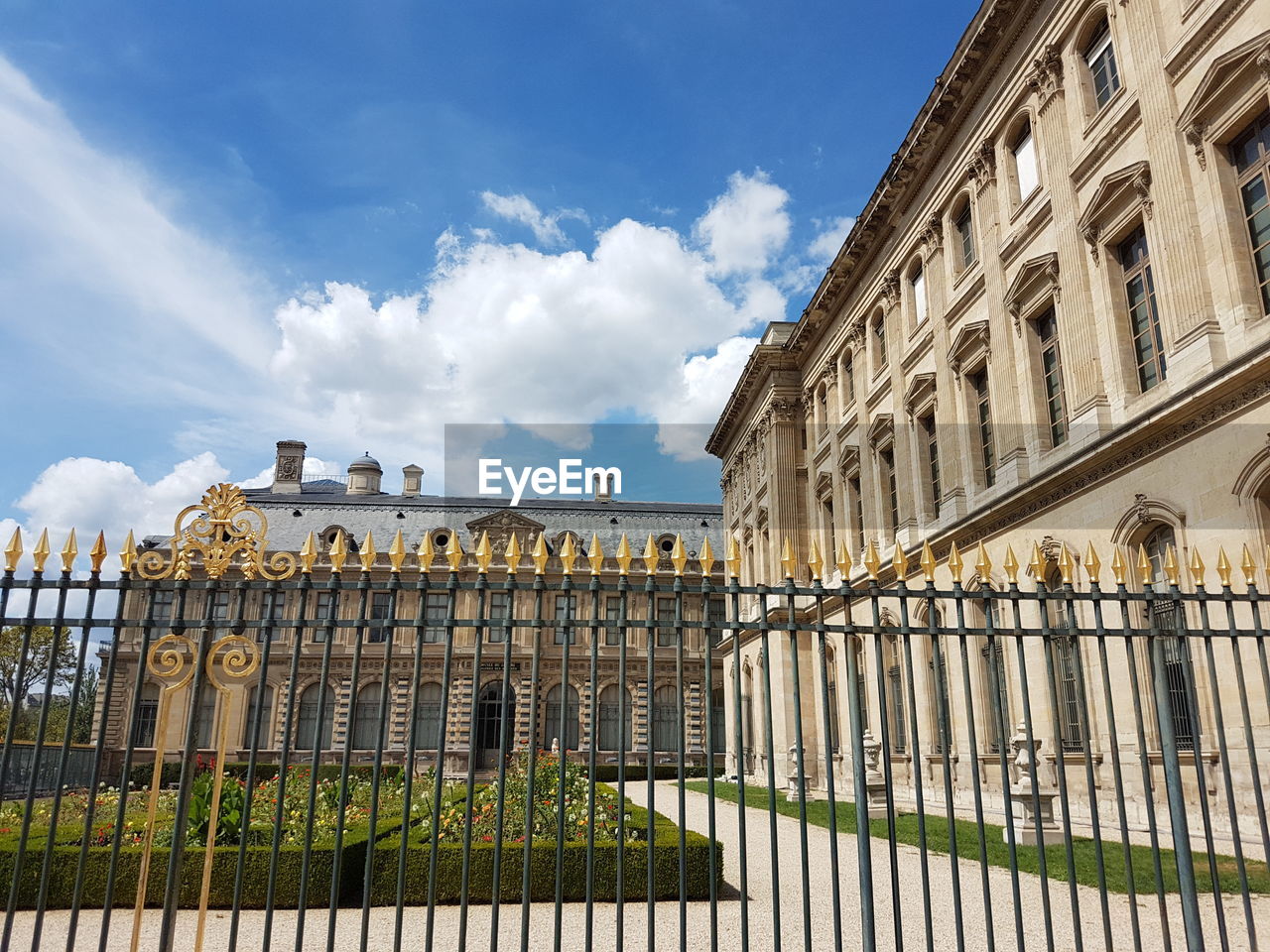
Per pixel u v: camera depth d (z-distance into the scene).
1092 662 18.14
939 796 24.41
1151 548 16.86
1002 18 23.27
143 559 5.63
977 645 22.78
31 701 39.03
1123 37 18.80
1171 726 6.29
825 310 37.56
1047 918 5.70
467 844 5.51
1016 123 23.47
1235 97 15.58
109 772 45.78
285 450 64.88
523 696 52.16
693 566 55.97
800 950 8.34
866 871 5.82
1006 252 23.20
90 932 9.17
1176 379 16.38
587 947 5.38
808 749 35.25
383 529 58.22
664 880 10.95
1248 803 13.95
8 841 11.39
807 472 40.59
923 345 28.27
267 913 5.24
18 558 5.50
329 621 5.64
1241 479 14.19
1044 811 16.17
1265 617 13.53
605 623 5.76
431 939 5.24
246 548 5.71
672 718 53.62
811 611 36.47
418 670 5.60
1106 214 19.08
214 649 5.57
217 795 5.44
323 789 17.95
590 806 5.62
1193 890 6.08
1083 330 19.56
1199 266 16.12
